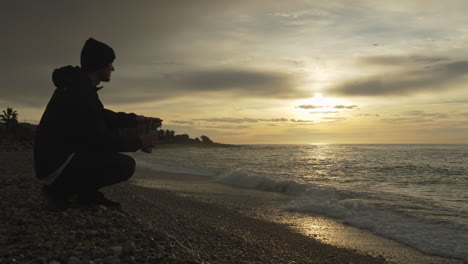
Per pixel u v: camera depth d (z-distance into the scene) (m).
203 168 20.39
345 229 6.23
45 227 2.92
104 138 2.84
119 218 3.51
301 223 6.65
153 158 36.03
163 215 5.24
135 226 3.36
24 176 7.54
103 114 3.17
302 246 4.89
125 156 3.29
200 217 6.10
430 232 5.94
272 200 9.32
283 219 6.98
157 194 8.74
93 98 2.85
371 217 7.14
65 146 2.89
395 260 4.51
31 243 2.53
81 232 2.88
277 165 24.30
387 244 5.29
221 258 3.32
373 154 41.12
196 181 13.82
